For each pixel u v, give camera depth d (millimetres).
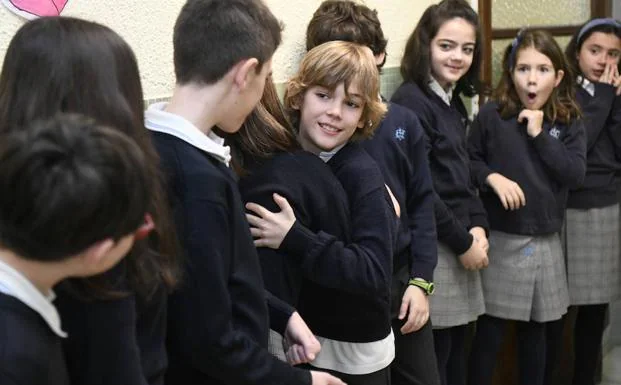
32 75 830
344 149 1490
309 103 1461
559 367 2840
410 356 1819
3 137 674
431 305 2098
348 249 1359
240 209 1071
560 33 2891
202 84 1097
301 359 1259
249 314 1063
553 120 2350
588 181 2523
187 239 987
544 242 2346
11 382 658
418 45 2156
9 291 685
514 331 2701
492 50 2709
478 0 2607
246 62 1097
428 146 2076
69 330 785
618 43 2512
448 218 2035
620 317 3236
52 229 641
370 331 1456
